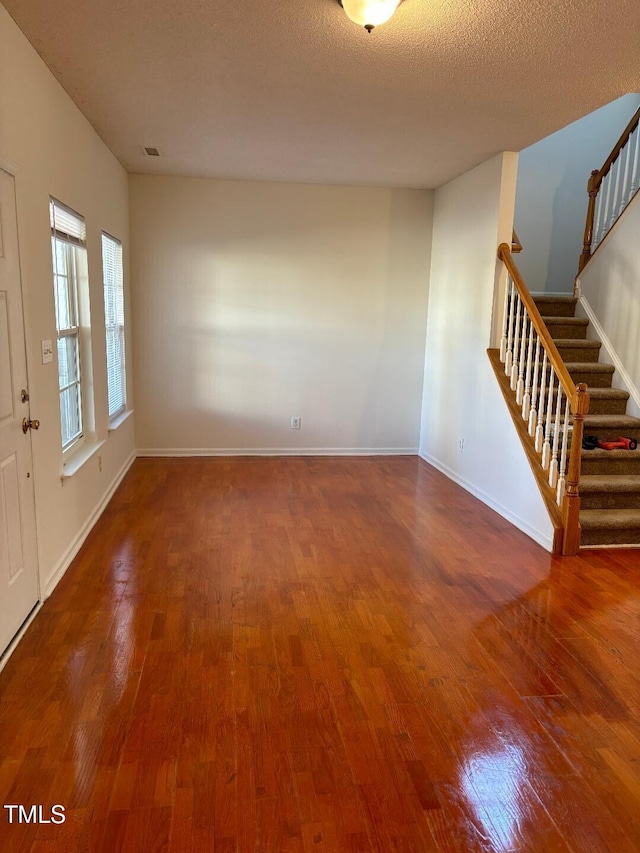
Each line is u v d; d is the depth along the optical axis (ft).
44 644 8.18
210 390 19.24
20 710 6.81
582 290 16.89
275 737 6.53
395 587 10.34
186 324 18.76
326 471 18.02
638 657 8.35
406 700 7.25
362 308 19.49
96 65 9.64
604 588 10.48
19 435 8.34
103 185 14.08
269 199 18.48
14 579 8.18
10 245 8.01
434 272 19.12
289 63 9.47
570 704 7.29
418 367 20.12
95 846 5.13
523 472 13.34
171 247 18.30
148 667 7.73
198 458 19.19
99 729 6.55
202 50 9.08
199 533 12.57
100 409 13.60
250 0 7.56
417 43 8.68
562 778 6.08
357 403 20.03
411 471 18.30
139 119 12.40
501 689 7.54
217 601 9.61
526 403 13.55
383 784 5.92
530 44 8.63
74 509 11.28
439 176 17.15
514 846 5.27
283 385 19.57
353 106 11.43
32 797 5.62
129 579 10.27
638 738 6.71
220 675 7.62
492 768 6.18
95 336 13.19
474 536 12.89
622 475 13.43
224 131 13.20
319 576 10.69
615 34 8.25
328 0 7.52
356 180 17.94
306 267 19.01
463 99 10.92
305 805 5.63
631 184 15.37
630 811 5.70
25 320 8.56
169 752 6.24
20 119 8.41
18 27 8.32
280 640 8.52
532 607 9.73
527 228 20.38
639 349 14.46
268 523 13.32
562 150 20.16
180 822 5.40
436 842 5.29
